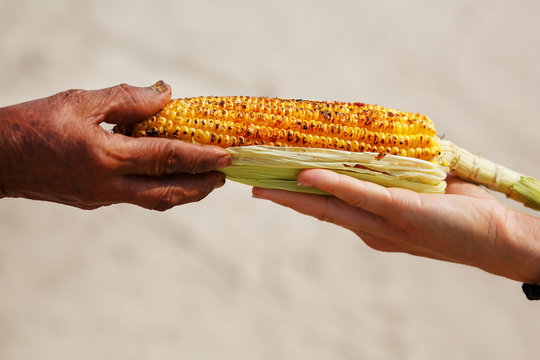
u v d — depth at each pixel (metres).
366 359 0.90
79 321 0.88
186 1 1.40
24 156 0.49
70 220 1.00
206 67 1.26
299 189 0.55
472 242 0.55
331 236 1.06
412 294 1.00
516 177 0.57
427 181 0.55
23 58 1.22
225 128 0.52
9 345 0.84
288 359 0.88
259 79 1.25
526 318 0.99
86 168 0.49
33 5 1.33
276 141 0.53
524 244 0.54
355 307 0.96
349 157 0.54
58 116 0.49
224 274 0.97
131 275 0.94
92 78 1.20
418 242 0.56
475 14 1.50
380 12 1.46
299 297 0.96
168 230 1.01
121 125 0.52
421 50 1.38
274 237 1.04
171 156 0.50
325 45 1.35
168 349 0.87
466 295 1.01
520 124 1.24
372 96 1.25
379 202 0.53
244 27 1.36
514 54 1.40
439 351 0.93
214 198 1.07
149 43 1.29
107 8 1.35
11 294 0.89
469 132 1.21
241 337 0.89
